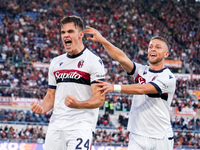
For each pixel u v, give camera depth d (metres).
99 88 5.05
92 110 5.18
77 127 5.03
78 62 5.12
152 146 6.03
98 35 5.68
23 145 16.34
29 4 35.81
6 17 33.06
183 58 33.53
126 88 5.38
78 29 5.08
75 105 4.86
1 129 20.08
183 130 22.08
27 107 23.22
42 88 24.86
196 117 25.34
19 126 21.38
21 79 25.70
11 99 22.95
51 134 5.18
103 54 31.67
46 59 29.50
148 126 6.02
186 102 25.59
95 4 38.22
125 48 33.41
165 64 31.84
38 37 32.22
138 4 39.62
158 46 6.09
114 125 23.23
